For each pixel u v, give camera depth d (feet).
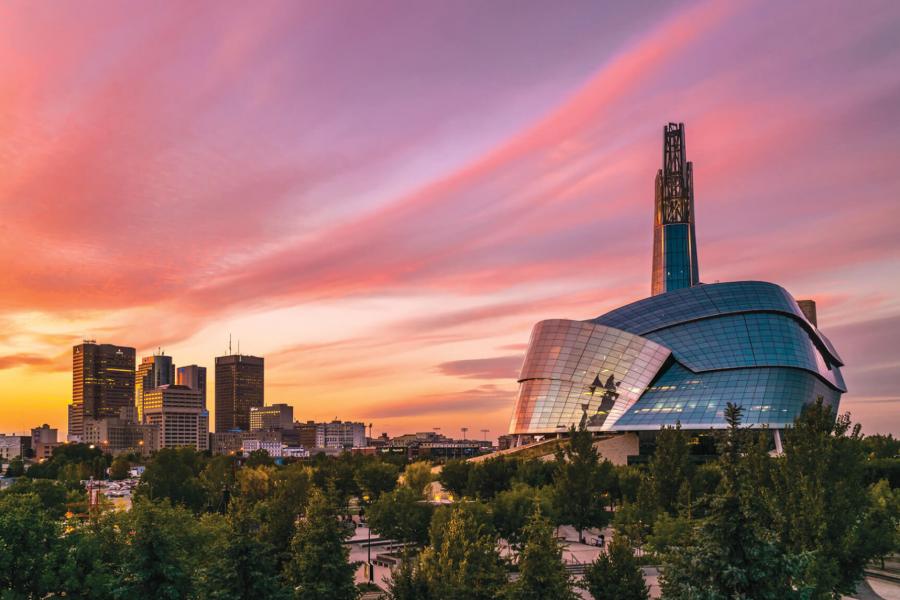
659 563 222.89
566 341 641.81
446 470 449.89
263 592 150.20
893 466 367.25
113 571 166.71
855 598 212.84
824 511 137.28
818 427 147.64
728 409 174.40
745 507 109.40
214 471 473.26
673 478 297.33
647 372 602.44
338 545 177.06
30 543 154.30
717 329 611.47
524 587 153.58
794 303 644.69
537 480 409.49
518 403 646.74
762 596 106.01
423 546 287.69
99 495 290.15
